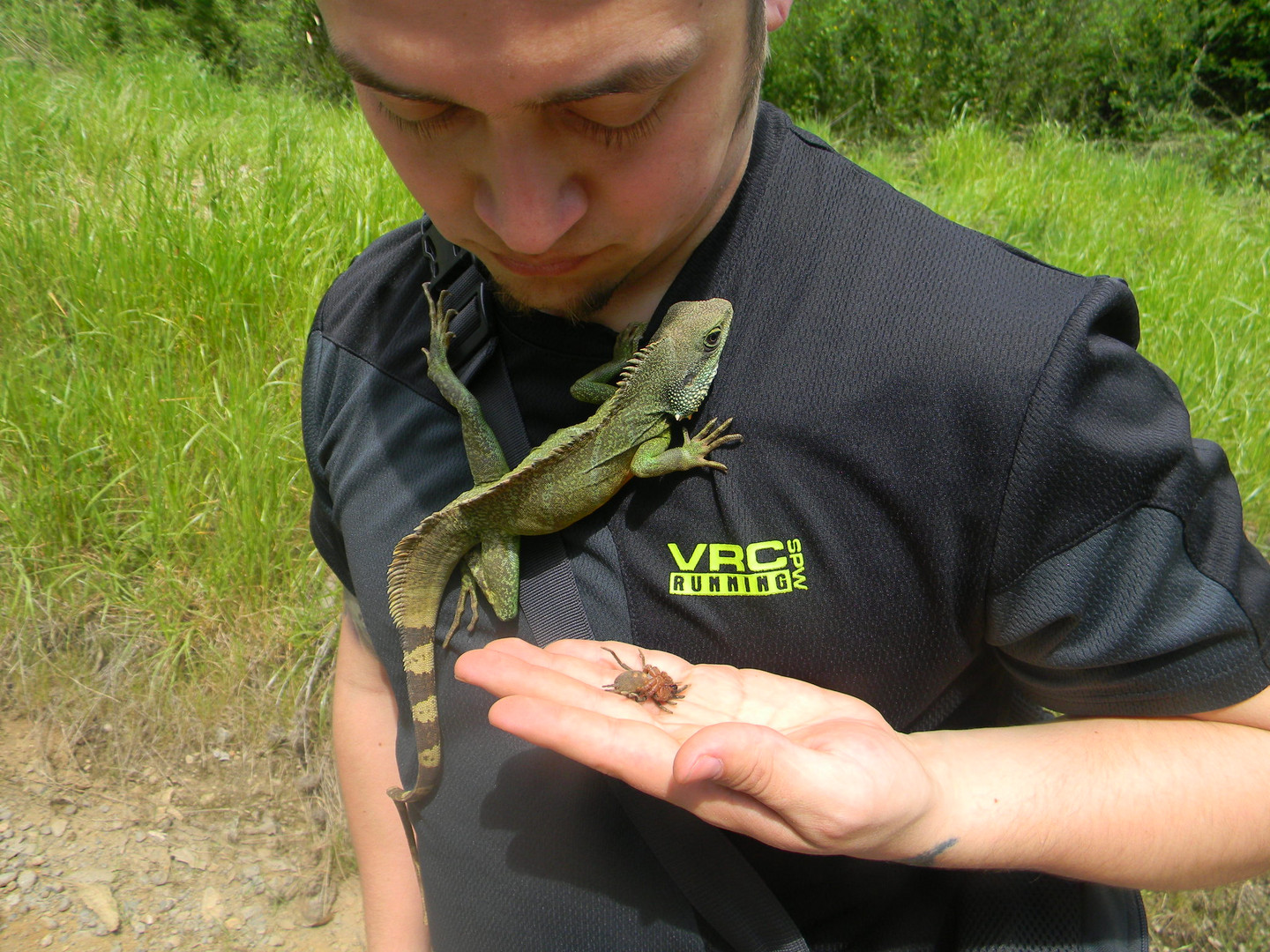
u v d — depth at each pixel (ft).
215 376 3.86
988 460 1.27
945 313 1.31
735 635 1.42
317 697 3.36
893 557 1.33
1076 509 1.25
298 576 3.38
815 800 1.17
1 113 5.33
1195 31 12.64
